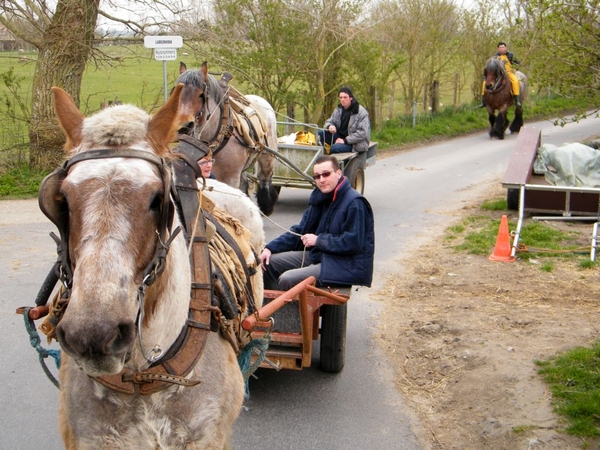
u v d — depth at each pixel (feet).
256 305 13.60
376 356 19.42
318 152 35.01
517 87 70.38
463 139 71.20
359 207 17.71
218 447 9.75
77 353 7.00
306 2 56.65
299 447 14.70
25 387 17.31
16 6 42.73
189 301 9.59
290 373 18.34
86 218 7.35
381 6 66.74
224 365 10.05
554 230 30.58
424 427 15.58
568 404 15.08
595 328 19.56
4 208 37.09
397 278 25.84
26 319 9.70
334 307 17.66
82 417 9.04
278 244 19.10
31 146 44.21
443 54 79.61
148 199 7.63
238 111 26.99
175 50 39.81
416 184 45.75
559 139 66.44
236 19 54.19
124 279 7.26
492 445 14.35
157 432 9.05
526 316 20.84
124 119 8.02
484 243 29.25
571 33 22.45
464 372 17.63
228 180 26.37
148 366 8.93
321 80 59.16
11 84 45.52
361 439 15.05
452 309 22.07
